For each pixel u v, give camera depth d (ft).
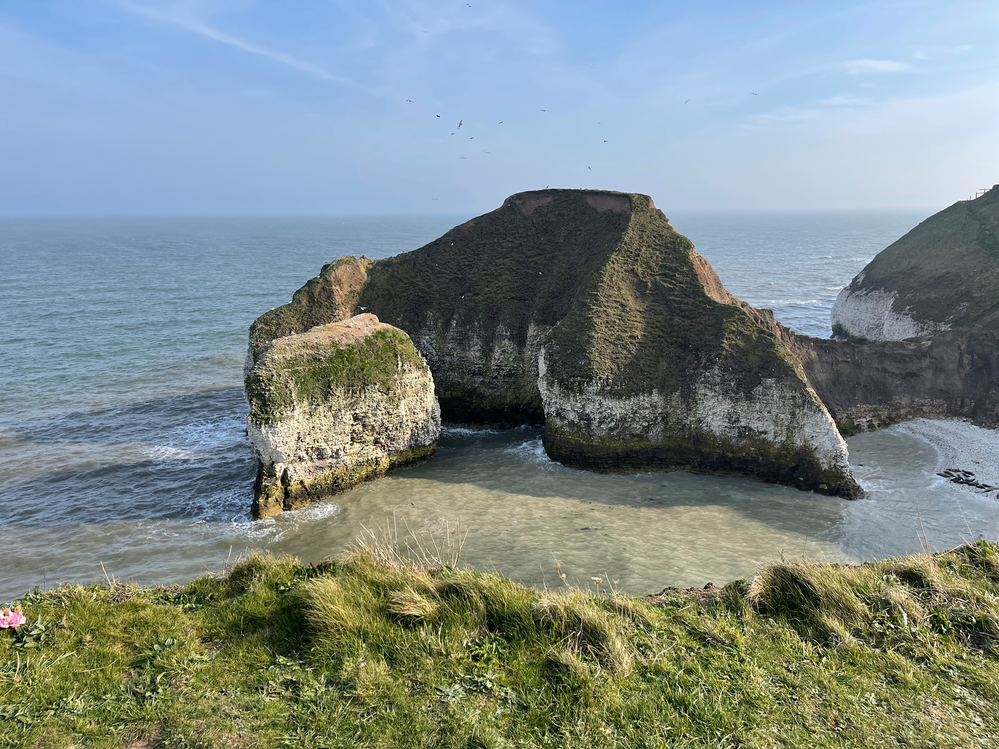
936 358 127.85
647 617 34.06
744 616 34.50
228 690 28.14
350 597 34.50
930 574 37.29
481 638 32.12
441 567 41.70
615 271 126.31
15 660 29.01
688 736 25.62
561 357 109.91
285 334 130.31
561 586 67.67
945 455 108.58
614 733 25.85
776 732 25.86
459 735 25.46
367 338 103.60
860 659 30.78
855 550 77.46
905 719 26.78
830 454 96.17
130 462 105.50
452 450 116.98
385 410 101.86
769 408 100.78
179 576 72.02
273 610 34.06
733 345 107.55
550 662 30.27
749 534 81.92
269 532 83.76
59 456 107.34
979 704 27.78
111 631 31.81
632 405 105.50
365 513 89.20
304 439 92.22
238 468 103.91
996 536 80.23
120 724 25.96
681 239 136.56
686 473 104.94
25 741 24.64
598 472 105.19
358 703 27.27
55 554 77.20
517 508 89.97
